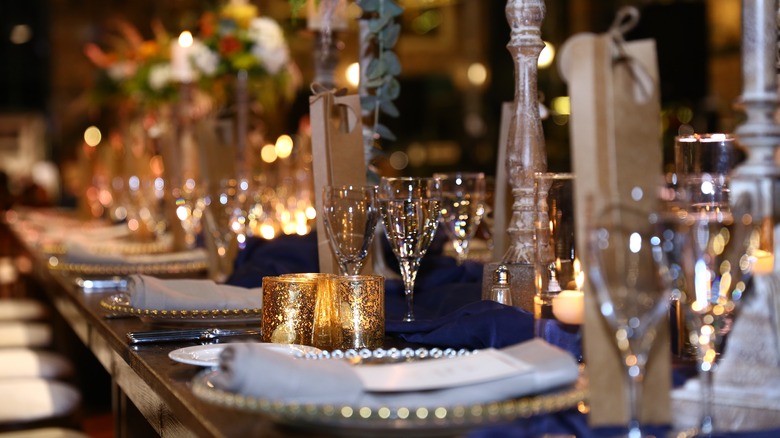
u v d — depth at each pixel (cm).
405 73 1288
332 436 108
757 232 118
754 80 127
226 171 321
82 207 594
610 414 111
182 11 663
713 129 788
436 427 104
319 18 306
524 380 110
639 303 103
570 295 136
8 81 1346
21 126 1345
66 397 300
